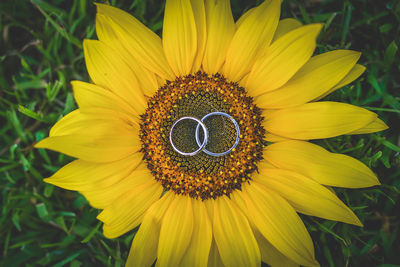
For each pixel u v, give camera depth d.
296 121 0.22
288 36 0.21
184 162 0.23
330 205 0.21
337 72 0.21
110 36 0.23
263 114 0.23
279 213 0.21
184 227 0.22
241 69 0.23
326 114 0.21
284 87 0.22
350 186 0.21
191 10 0.22
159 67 0.23
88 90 0.22
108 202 0.22
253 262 0.21
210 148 0.23
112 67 0.23
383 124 0.21
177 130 0.23
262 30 0.22
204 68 0.23
